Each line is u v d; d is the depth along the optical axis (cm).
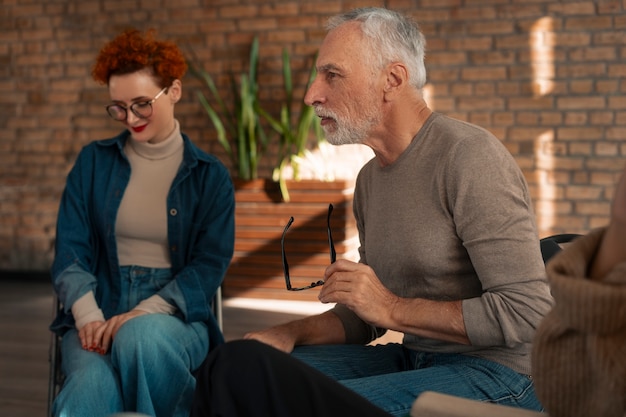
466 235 179
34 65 682
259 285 582
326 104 195
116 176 261
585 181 576
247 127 603
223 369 135
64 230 259
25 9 680
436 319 178
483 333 174
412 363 201
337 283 183
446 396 125
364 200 211
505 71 585
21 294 621
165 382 230
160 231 258
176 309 249
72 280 250
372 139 195
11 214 694
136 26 658
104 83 259
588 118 572
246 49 636
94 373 225
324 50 194
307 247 573
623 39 561
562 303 102
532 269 174
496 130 590
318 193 568
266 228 579
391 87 191
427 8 597
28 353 451
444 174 184
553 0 572
